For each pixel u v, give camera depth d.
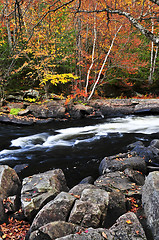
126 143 6.73
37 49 10.76
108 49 13.65
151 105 11.77
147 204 2.91
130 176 3.90
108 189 3.44
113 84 17.09
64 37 12.88
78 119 11.33
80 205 2.73
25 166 5.15
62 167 5.09
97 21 11.61
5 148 6.74
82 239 2.18
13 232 2.82
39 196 3.22
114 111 12.12
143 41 16.97
